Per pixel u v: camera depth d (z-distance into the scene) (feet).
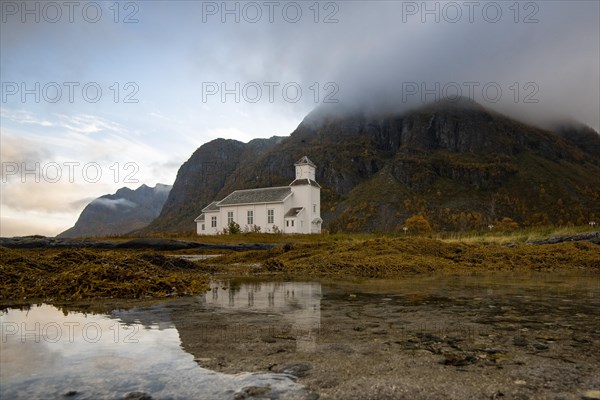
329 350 12.26
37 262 32.19
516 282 32.81
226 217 200.44
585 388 9.23
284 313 18.63
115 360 11.18
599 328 15.42
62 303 21.99
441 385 9.38
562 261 49.78
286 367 10.61
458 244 57.16
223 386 9.25
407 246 53.83
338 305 21.01
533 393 8.93
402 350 12.27
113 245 86.74
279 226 185.26
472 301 22.45
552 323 16.30
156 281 26.81
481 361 11.19
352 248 54.39
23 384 9.32
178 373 10.12
